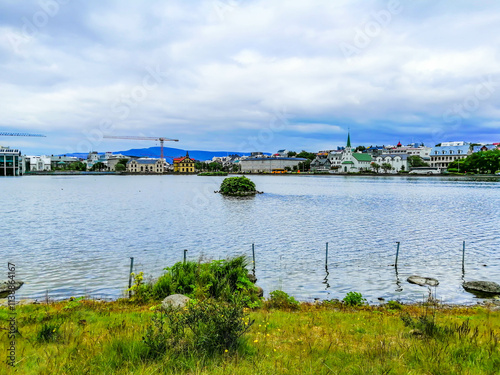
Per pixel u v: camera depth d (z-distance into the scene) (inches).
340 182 6131.9
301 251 1158.3
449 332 427.8
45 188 4746.6
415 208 2335.1
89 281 839.1
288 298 700.0
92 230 1524.4
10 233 1443.2
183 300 566.3
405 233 1472.7
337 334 444.5
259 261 1037.8
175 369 299.6
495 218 1875.0
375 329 471.2
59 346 372.5
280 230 1540.4
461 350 358.6
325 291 788.0
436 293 775.7
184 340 355.3
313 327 482.3
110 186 5334.6
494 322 523.5
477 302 717.3
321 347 380.5
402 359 336.5
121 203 2736.2
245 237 1382.9
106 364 316.5
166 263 1006.4
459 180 6136.8
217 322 359.9
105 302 664.4
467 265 1000.9
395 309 643.5
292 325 486.9
